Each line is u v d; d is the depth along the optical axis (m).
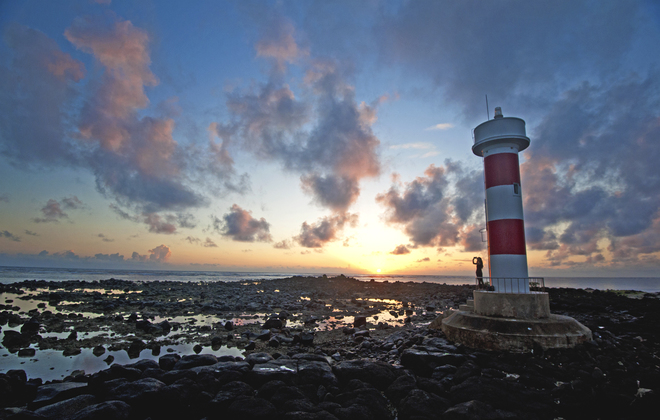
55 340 13.75
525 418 6.64
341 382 8.61
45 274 77.19
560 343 9.73
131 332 15.41
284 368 8.80
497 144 13.11
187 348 12.99
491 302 11.31
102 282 45.25
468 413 6.41
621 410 6.92
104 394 7.57
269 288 43.22
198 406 7.30
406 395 7.70
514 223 12.52
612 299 25.94
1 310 21.11
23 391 7.91
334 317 21.09
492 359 9.30
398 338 13.25
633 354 9.86
